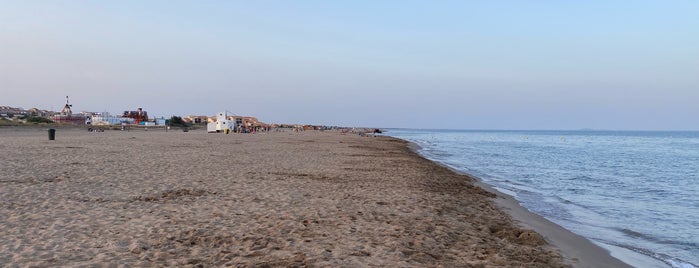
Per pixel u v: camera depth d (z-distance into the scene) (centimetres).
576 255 857
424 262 712
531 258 793
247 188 1414
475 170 2784
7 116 11931
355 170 2186
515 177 2416
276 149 3753
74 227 848
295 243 793
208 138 6003
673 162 3734
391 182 1756
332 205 1175
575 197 1719
